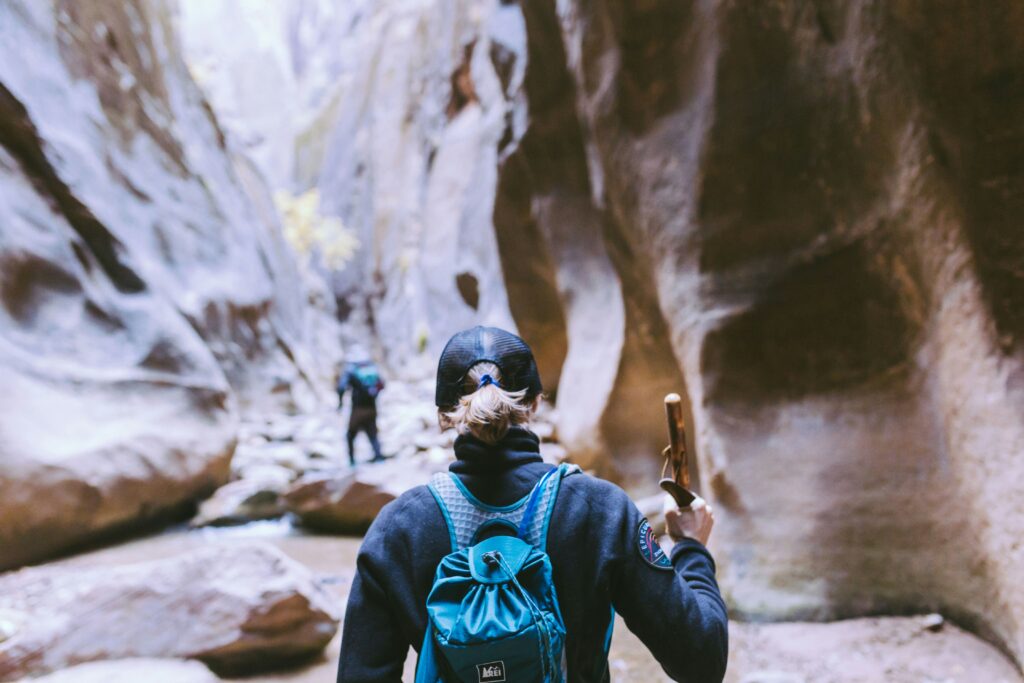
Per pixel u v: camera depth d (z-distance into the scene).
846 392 4.56
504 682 1.20
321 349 18.36
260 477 8.66
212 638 3.93
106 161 9.62
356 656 1.32
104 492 6.55
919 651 3.74
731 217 4.96
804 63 4.54
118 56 10.86
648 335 6.68
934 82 3.73
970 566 3.87
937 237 3.88
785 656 3.93
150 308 8.17
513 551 1.30
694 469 6.47
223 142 15.69
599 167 6.34
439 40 22.09
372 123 25.28
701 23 5.02
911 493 4.20
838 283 4.56
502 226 9.49
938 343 4.03
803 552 4.45
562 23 6.56
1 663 3.74
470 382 1.49
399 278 21.33
